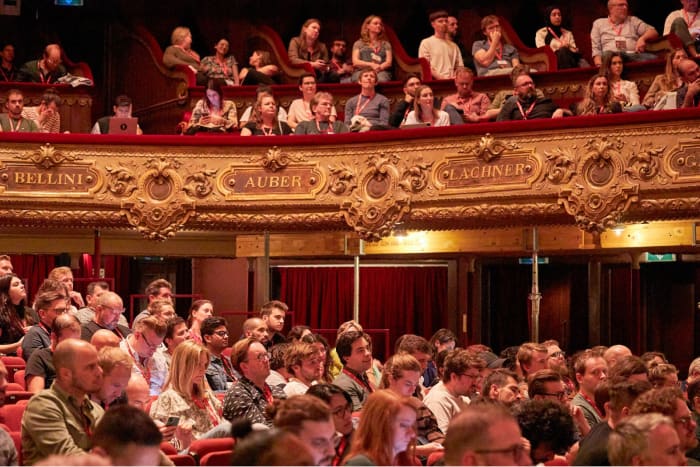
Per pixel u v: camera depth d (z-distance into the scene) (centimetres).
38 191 1110
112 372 584
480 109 1268
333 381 844
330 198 1076
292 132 1186
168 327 843
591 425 714
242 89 1398
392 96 1353
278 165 1092
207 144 1108
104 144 1114
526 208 1000
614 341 1224
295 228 1101
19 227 1226
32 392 702
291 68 1498
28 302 1366
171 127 1493
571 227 1189
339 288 1313
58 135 1112
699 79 1020
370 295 1307
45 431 552
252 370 687
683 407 541
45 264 1377
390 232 1057
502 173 1010
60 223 1119
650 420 435
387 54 1450
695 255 1198
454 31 1468
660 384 725
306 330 934
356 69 1448
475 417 390
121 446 397
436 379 959
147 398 647
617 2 1359
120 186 1109
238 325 1375
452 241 1242
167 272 1414
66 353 562
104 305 859
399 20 1702
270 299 1323
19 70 1512
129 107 1211
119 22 1653
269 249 1311
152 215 1106
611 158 966
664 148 950
